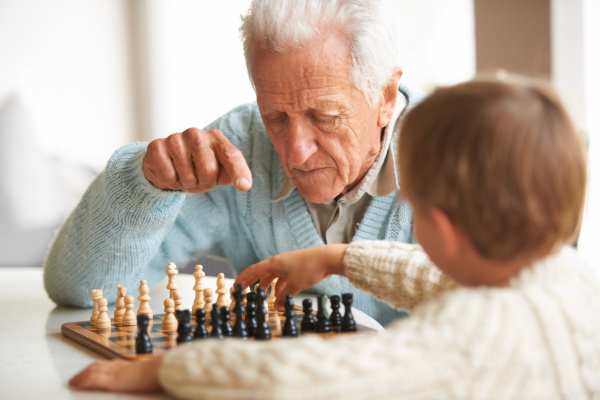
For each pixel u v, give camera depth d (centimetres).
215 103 504
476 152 111
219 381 105
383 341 104
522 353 106
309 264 182
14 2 454
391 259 166
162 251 238
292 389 100
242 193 237
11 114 450
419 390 102
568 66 508
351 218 229
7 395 123
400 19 518
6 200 443
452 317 107
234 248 252
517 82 119
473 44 519
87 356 153
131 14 480
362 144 196
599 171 496
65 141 466
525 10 508
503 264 117
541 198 111
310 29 182
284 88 186
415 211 121
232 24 504
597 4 504
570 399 110
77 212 212
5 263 443
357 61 187
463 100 115
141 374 120
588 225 491
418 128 119
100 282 211
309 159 193
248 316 163
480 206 112
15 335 175
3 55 453
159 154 184
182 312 153
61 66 464
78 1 467
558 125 114
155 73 489
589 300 117
